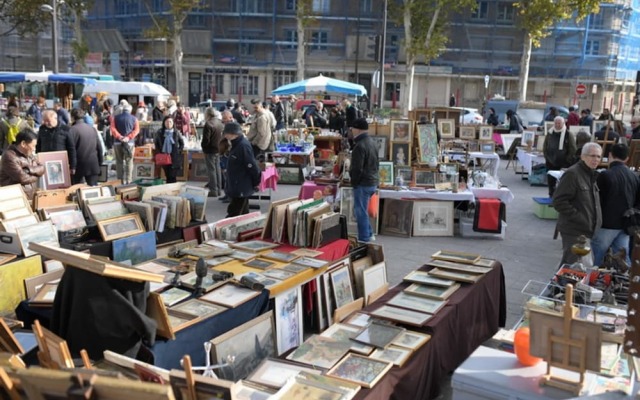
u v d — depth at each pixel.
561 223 5.41
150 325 3.01
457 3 30.66
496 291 4.68
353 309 4.68
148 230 5.12
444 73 38.12
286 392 2.63
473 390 2.61
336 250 5.17
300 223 5.11
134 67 38.97
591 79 37.62
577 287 3.81
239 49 37.88
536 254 7.64
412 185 8.77
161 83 38.12
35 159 6.07
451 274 4.32
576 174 5.23
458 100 38.62
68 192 5.57
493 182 9.17
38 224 4.36
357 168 7.30
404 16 30.42
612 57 37.47
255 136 11.20
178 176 12.31
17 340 3.21
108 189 5.59
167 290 3.96
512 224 9.42
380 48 19.78
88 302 2.94
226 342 3.45
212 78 38.00
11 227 4.38
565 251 5.38
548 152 10.59
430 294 3.98
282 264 4.62
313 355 3.17
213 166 10.55
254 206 10.02
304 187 8.55
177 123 14.07
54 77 18.70
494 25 37.81
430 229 8.45
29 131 5.90
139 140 14.12
